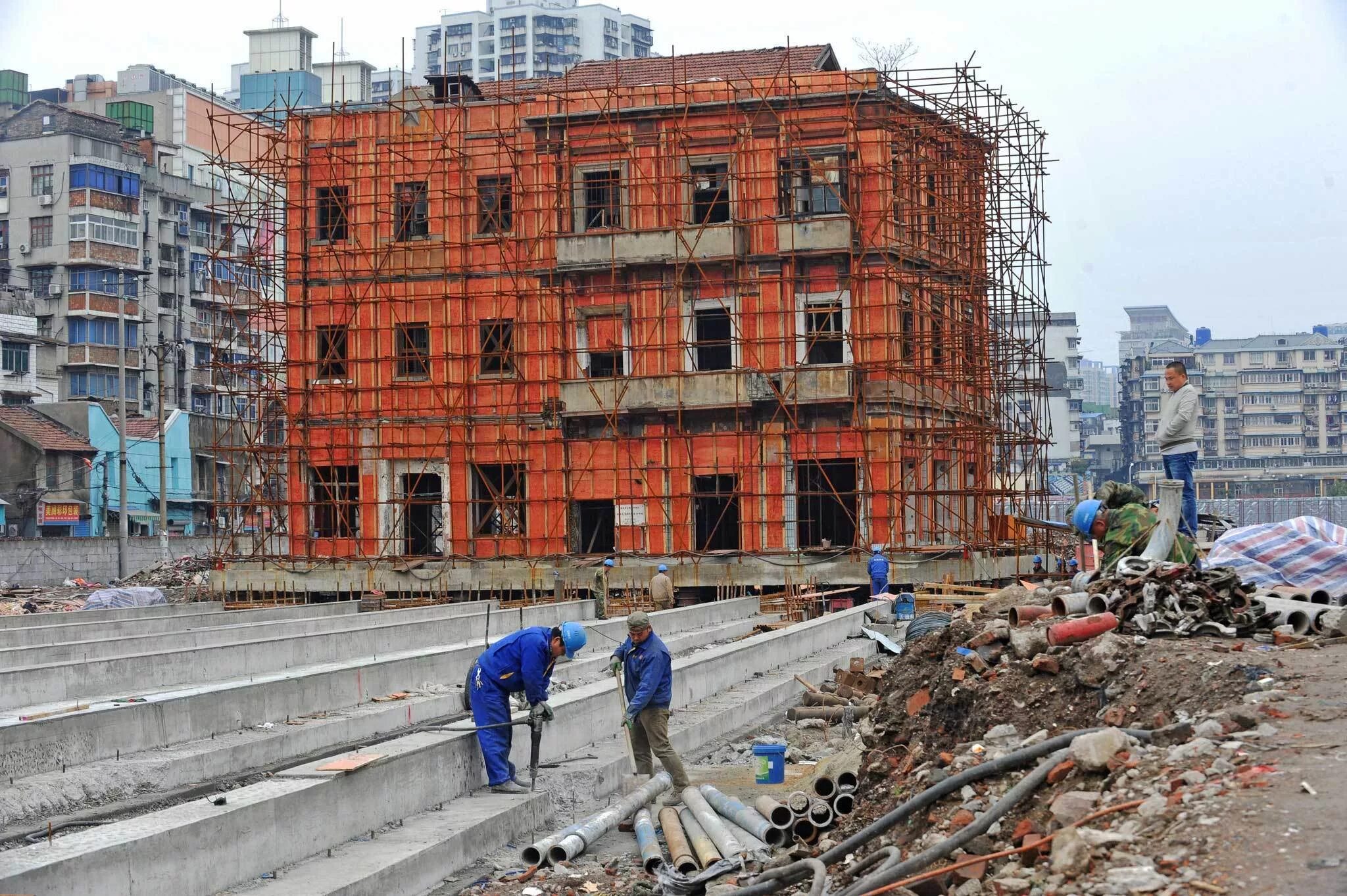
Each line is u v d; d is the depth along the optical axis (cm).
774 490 3941
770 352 4000
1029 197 4366
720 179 4138
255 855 1115
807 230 3922
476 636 2988
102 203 7025
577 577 4022
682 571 3903
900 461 3872
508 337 4344
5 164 7112
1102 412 18325
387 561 4178
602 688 1845
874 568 3512
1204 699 958
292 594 4256
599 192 4219
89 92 9150
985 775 967
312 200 4556
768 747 1515
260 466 4559
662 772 1505
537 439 4212
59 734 1529
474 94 4591
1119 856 775
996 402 4244
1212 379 12331
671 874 1150
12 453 5975
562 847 1266
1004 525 4091
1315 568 1403
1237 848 734
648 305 4100
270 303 4572
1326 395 12206
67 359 6850
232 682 2011
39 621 3134
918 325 4088
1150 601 1118
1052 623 1166
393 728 1967
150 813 1107
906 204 4009
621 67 4575
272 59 8544
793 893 1005
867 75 3981
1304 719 875
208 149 8475
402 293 4394
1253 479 12125
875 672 2186
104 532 5953
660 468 4034
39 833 1345
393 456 4341
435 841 1238
